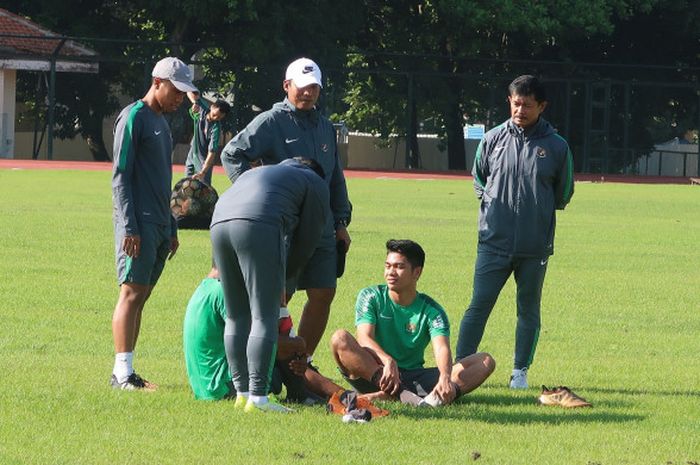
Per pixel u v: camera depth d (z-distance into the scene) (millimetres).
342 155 157500
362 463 18781
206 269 43156
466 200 84812
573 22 140625
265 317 21531
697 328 34625
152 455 18953
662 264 49844
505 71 149375
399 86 148250
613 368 28391
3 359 26688
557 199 26844
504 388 25812
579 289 41812
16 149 143500
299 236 22188
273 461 18781
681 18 150750
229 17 127188
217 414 21719
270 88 135375
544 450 19953
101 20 143500
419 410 22625
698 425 22219
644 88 152000
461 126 150750
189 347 23203
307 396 23219
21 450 19016
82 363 26562
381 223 64000
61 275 40719
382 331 24141
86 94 141000
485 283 26781
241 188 21578
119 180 24188
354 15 139625
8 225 56375
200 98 56219
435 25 146500
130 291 24344
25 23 132375
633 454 19906
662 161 162500
